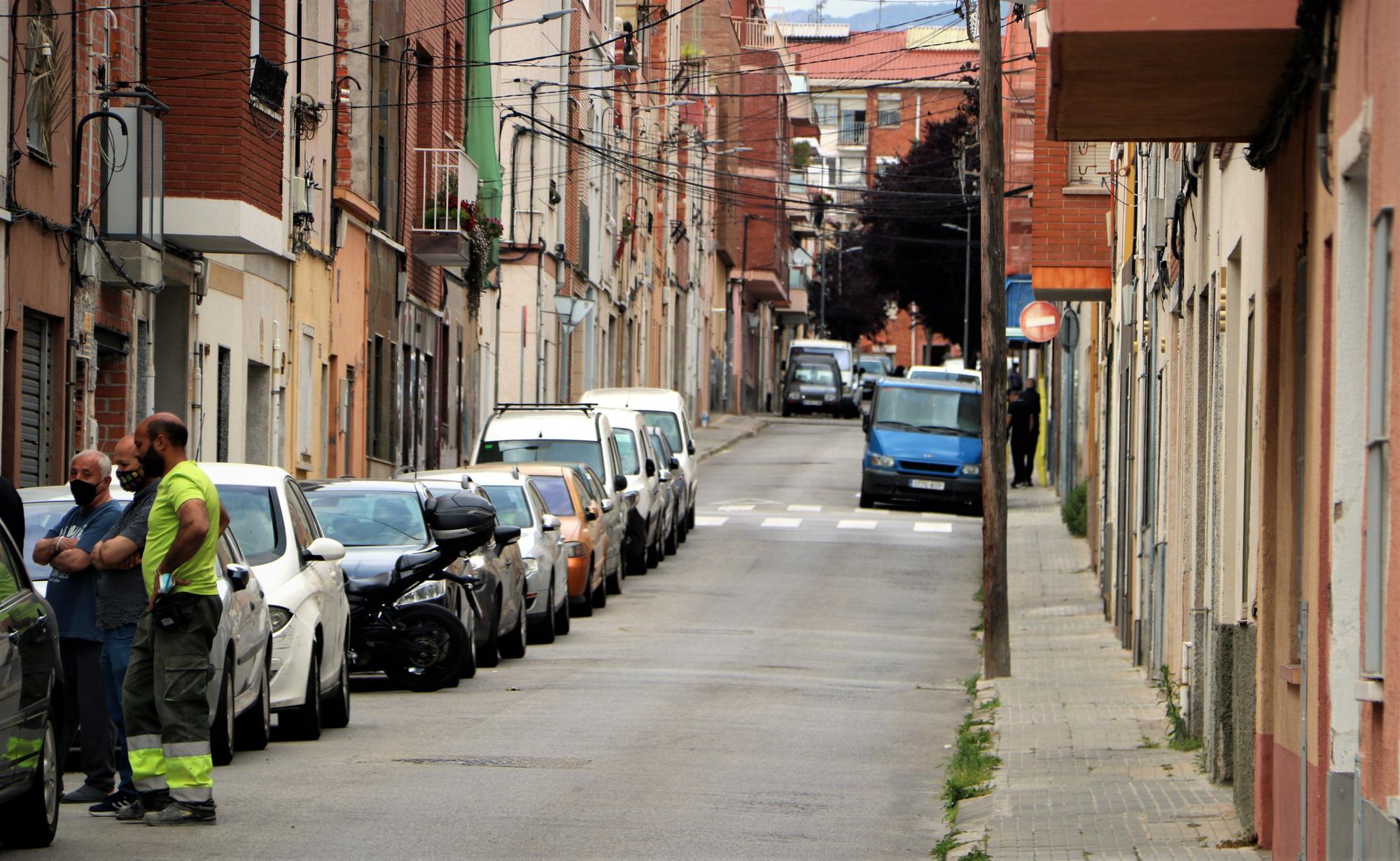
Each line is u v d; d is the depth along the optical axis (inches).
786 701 1829.5
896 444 4475.9
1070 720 1678.2
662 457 3678.6
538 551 2304.4
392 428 3762.3
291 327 3014.3
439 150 3939.5
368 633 1843.0
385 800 1210.0
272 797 1214.9
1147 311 2070.6
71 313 2127.2
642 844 1085.1
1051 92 949.2
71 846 1047.6
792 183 6870.1
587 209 5708.7
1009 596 2952.8
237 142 2384.4
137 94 2201.0
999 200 2142.0
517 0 4899.1
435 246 3927.2
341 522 1935.3
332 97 3208.7
